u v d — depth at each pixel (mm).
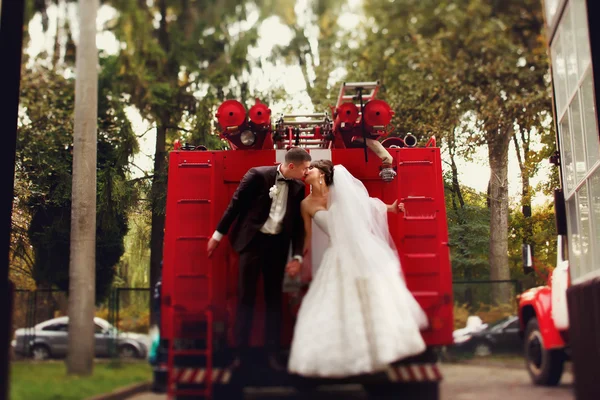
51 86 15406
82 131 10305
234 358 5121
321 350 4645
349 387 5336
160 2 18594
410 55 18281
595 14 6102
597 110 6078
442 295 5383
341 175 5305
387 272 4969
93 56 11008
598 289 5121
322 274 4996
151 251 12016
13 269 11742
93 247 9609
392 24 19641
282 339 5172
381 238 5328
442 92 16812
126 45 16828
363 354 4598
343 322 4734
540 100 15539
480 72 17391
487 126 14922
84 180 9992
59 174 12773
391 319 4738
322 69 18297
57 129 14086
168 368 5105
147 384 6527
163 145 15156
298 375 5027
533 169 11664
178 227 5531
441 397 5332
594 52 6090
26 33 15961
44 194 12516
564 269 7008
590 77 6332
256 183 5246
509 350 6473
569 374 5887
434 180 5656
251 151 5730
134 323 8477
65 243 12008
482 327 6645
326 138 6098
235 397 5066
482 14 19328
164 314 5363
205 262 5453
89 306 9000
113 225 12102
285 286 5250
